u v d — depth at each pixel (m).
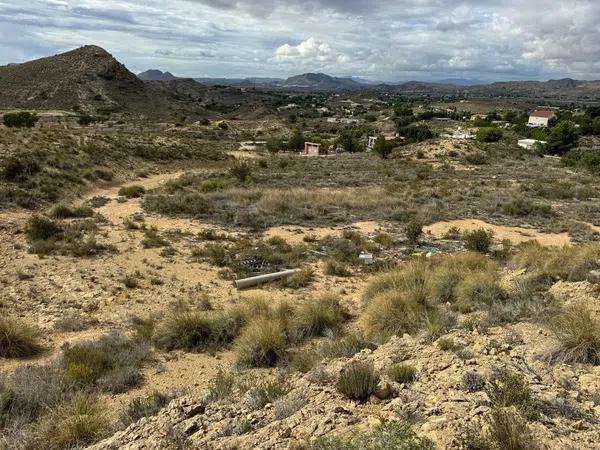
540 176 40.38
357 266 14.79
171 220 20.69
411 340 7.53
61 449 5.30
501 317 8.15
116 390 7.11
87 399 6.42
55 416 5.95
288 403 5.30
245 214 21.59
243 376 7.34
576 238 18.81
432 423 4.16
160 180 36.53
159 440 4.71
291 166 46.62
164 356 8.52
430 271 11.95
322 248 16.58
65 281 12.16
